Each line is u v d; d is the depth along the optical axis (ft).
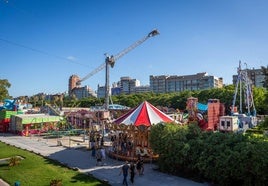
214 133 76.33
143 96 453.58
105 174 82.48
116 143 110.22
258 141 65.46
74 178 75.66
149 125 99.04
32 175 77.97
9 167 87.25
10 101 233.35
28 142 146.00
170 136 81.66
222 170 66.13
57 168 86.94
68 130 183.11
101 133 144.77
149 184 72.33
